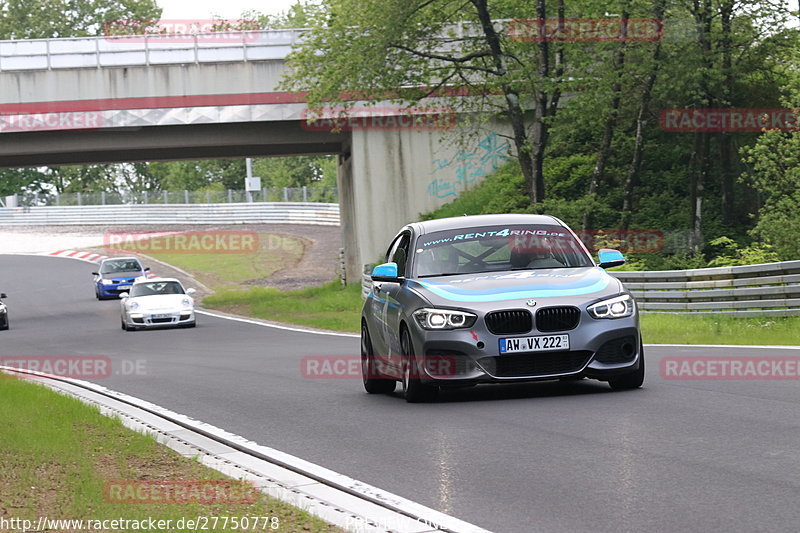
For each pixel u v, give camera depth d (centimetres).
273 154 5997
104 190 15025
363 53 4512
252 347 3005
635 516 768
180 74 5162
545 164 5688
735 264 3938
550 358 1380
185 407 1603
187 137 5278
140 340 3556
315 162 14300
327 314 4531
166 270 8138
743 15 4653
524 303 1384
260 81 5175
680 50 4653
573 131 4869
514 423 1215
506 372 1377
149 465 1072
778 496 802
